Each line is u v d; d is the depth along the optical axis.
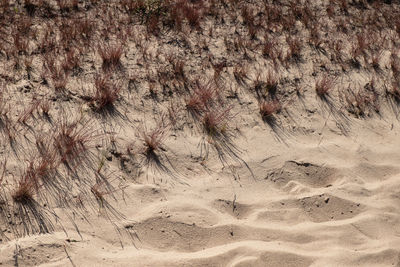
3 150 4.34
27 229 3.65
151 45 6.80
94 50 6.40
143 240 3.76
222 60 6.68
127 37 6.96
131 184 4.28
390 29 8.39
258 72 6.49
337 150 5.23
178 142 4.95
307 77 6.56
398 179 4.86
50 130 4.72
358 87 6.50
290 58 6.95
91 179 4.25
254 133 5.30
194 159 4.77
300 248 3.81
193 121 5.32
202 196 4.29
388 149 5.39
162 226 3.88
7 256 3.34
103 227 3.79
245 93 5.98
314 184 4.77
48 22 7.07
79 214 3.87
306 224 4.11
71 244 3.55
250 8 8.39
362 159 5.13
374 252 3.80
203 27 7.59
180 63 6.22
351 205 4.38
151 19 7.43
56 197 3.98
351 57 7.22
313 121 5.70
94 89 5.53
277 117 5.65
